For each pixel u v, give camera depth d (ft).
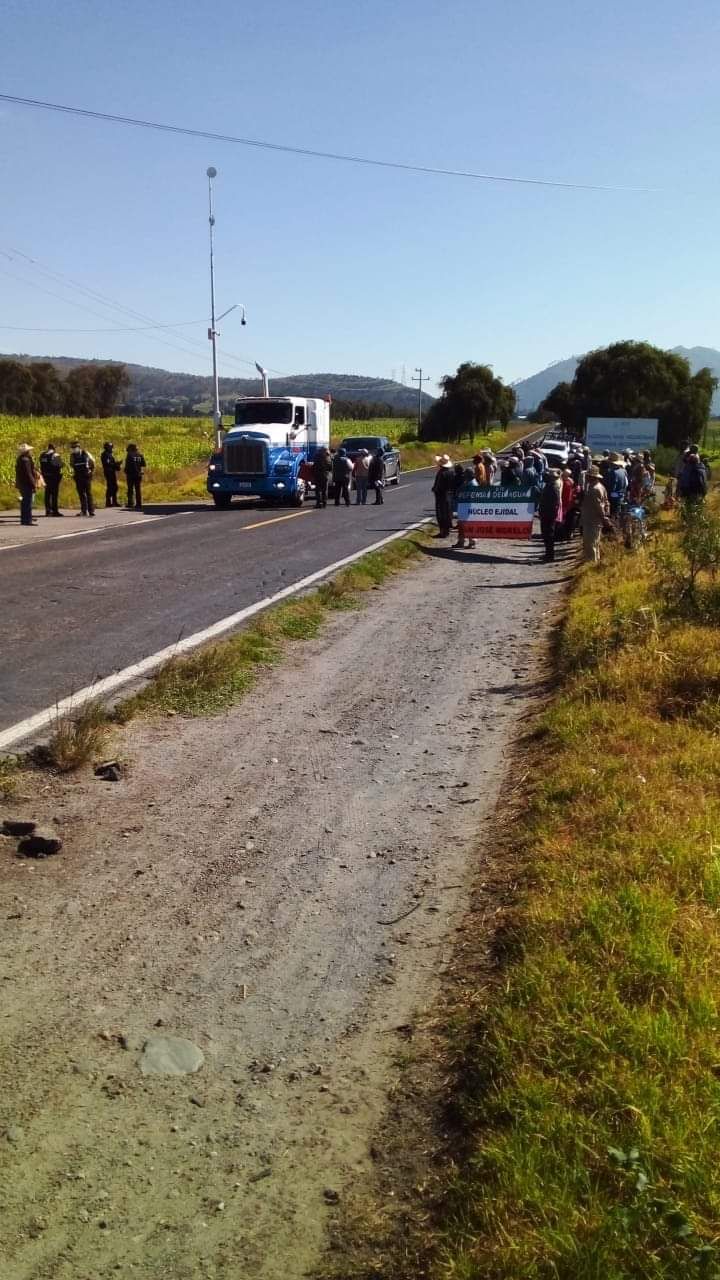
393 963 14.26
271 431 94.48
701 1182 9.10
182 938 14.88
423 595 47.78
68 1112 10.97
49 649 32.27
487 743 24.77
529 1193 9.07
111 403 504.02
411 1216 9.49
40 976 13.67
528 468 83.87
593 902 14.14
